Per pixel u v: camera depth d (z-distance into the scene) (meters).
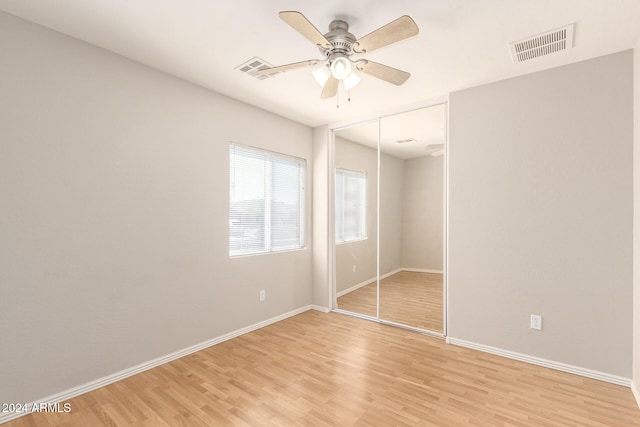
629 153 2.28
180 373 2.50
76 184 2.18
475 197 2.93
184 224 2.83
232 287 3.25
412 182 3.66
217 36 2.15
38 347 2.03
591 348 2.42
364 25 2.01
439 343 3.10
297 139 4.04
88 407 2.05
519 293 2.72
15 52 1.94
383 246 3.85
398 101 3.33
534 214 2.65
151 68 2.60
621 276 2.31
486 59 2.42
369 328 3.52
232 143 3.29
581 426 1.85
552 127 2.57
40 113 2.03
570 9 1.82
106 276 2.33
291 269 3.96
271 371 2.53
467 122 2.98
